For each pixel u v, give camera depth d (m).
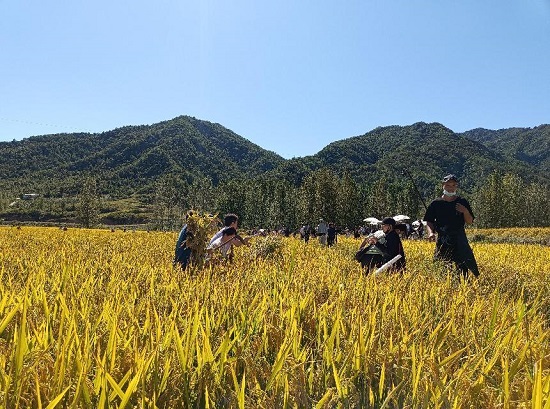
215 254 7.84
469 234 56.62
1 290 3.88
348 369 2.80
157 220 132.88
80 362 2.38
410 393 2.67
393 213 114.06
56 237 23.61
